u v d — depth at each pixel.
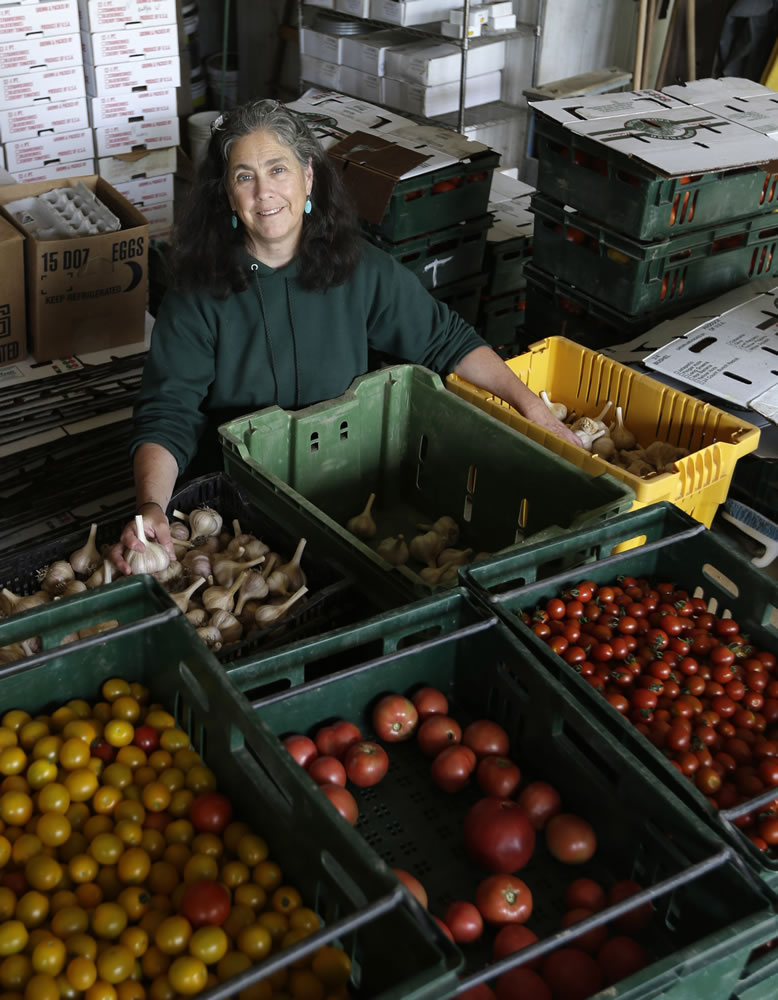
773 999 1.46
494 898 1.46
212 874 1.42
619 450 2.86
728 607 1.99
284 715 1.68
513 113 5.75
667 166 2.92
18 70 4.09
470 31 5.41
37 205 3.32
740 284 3.49
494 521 2.62
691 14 5.00
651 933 1.50
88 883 1.40
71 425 3.04
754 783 1.65
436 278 3.89
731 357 2.85
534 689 1.65
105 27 4.21
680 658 1.90
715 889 1.37
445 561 2.56
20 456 2.96
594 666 1.87
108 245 3.08
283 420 2.46
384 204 3.48
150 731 1.60
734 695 1.85
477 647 1.76
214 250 2.36
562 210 3.40
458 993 1.15
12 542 3.04
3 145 4.22
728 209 3.26
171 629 1.58
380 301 2.61
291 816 1.38
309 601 2.06
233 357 2.49
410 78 5.48
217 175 2.30
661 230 3.14
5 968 1.27
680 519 2.03
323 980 1.30
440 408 2.64
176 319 2.43
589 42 5.89
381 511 2.85
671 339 3.05
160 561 2.07
